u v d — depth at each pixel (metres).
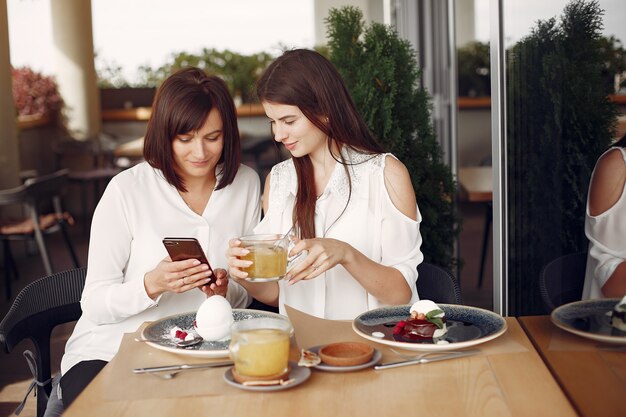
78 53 8.22
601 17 1.47
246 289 2.05
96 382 1.44
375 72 2.61
